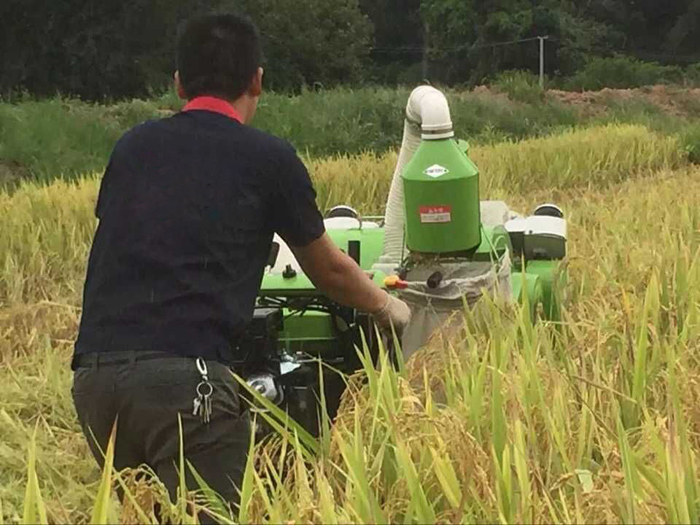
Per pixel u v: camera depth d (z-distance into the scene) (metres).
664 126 31.67
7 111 23.45
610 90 41.91
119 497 3.82
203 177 3.63
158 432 3.50
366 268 5.91
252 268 3.70
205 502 3.46
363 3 69.44
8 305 9.19
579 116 35.84
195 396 3.48
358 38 51.12
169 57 42.81
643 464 3.43
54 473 4.86
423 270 5.21
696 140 20.91
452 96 33.50
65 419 5.73
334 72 50.59
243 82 3.82
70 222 11.06
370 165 15.16
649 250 6.76
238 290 3.63
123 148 3.76
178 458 3.52
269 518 3.30
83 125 24.53
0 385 6.09
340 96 29.89
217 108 3.78
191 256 3.57
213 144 3.68
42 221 10.77
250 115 3.91
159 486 3.33
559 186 17.03
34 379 6.12
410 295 5.05
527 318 4.70
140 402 3.48
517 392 3.88
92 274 3.66
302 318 5.19
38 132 22.73
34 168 21.09
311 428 4.64
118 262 3.59
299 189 3.71
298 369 4.67
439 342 4.67
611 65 52.47
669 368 4.13
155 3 41.78
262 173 3.67
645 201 11.07
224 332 3.58
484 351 4.48
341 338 5.15
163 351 3.49
